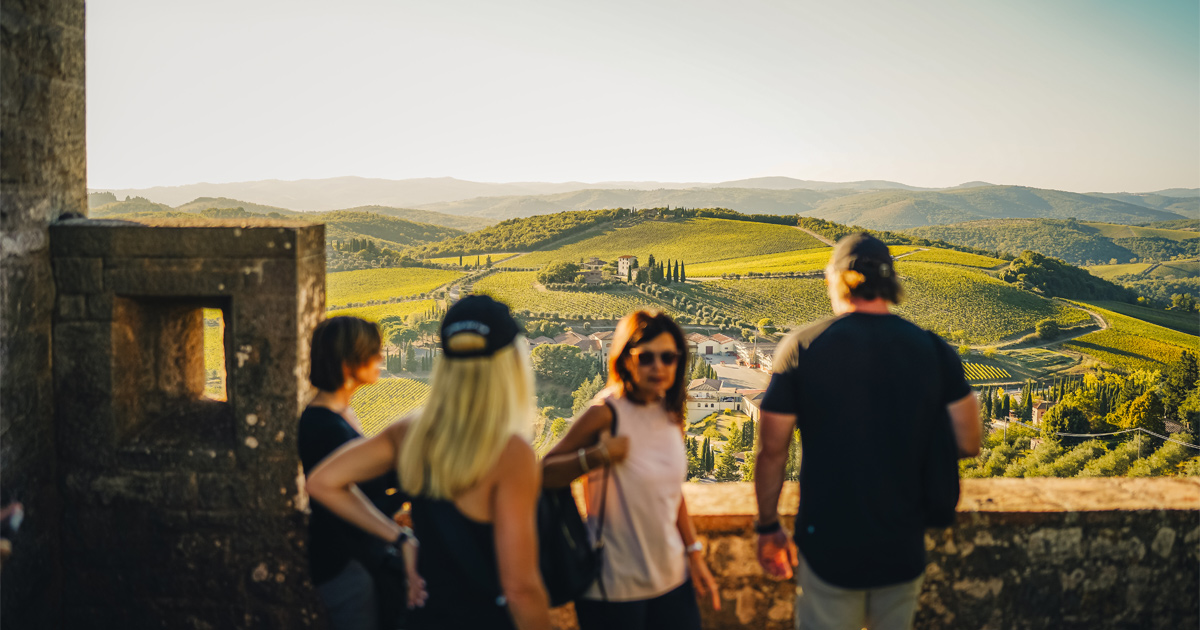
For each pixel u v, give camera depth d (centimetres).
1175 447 5144
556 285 15925
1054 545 223
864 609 177
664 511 179
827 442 169
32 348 214
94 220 231
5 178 202
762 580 224
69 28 236
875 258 175
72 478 229
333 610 188
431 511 143
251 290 220
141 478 228
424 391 8200
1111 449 6009
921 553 173
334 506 151
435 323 11775
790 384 175
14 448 207
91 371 224
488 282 16812
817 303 14462
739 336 12888
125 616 233
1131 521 223
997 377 10231
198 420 241
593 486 181
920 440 169
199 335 273
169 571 231
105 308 222
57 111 229
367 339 190
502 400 138
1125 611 226
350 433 190
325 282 245
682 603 183
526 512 138
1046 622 226
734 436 7456
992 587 224
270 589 232
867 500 166
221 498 228
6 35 204
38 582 221
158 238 219
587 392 9225
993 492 235
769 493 183
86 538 231
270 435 225
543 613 139
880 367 167
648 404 181
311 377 192
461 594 141
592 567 173
